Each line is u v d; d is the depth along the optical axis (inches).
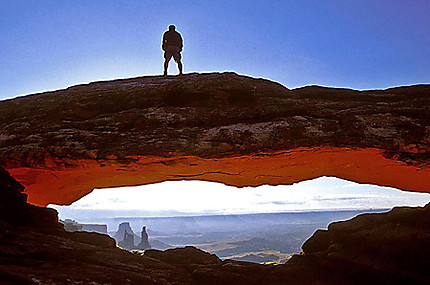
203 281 279.0
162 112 310.2
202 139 281.0
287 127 281.0
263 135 277.6
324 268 271.6
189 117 301.3
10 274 197.6
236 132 282.7
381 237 261.7
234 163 310.0
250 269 292.2
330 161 325.4
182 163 299.9
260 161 307.6
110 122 308.2
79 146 288.2
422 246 237.8
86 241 315.3
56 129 306.0
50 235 271.9
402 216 277.6
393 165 315.0
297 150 278.1
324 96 330.3
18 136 302.4
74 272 223.3
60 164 295.6
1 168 291.7
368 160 313.9
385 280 242.5
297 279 265.7
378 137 264.7
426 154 273.7
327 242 312.0
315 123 281.6
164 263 302.7
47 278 205.8
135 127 299.1
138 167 313.7
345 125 275.3
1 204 270.7
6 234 240.8
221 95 325.4
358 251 264.7
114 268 250.8
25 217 285.1
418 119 271.9
